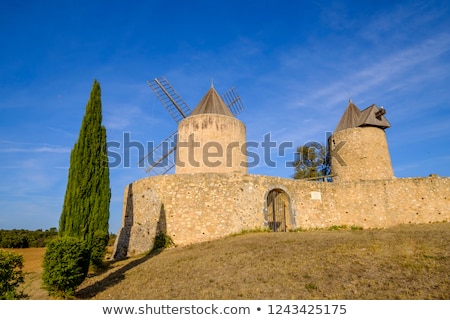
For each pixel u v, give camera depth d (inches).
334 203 949.2
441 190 919.0
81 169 591.8
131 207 914.7
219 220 784.3
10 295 418.3
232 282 421.1
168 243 773.3
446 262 400.5
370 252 479.5
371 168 1059.9
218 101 1066.7
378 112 1099.3
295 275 420.2
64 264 444.8
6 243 1911.9
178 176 825.5
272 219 970.1
